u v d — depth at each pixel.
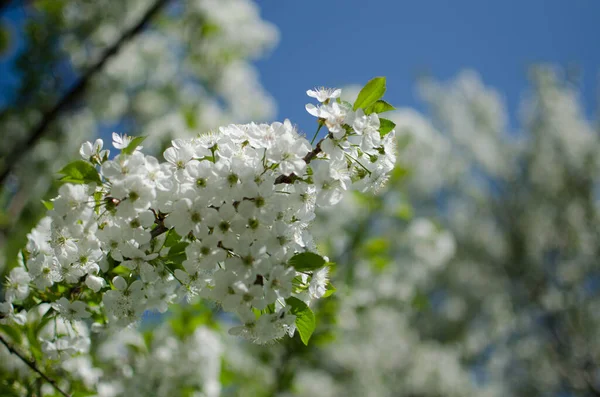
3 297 3.09
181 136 7.93
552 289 20.08
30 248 2.61
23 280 2.64
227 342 5.71
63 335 3.01
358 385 10.17
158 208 2.22
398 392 15.01
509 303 20.41
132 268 2.27
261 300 2.13
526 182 21.92
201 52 10.04
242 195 2.14
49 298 2.62
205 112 9.82
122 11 8.88
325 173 2.22
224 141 2.30
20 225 6.66
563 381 19.03
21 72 8.21
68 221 2.20
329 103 2.36
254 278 2.13
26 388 3.00
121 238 2.23
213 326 4.57
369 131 2.25
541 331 20.03
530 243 20.80
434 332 20.08
